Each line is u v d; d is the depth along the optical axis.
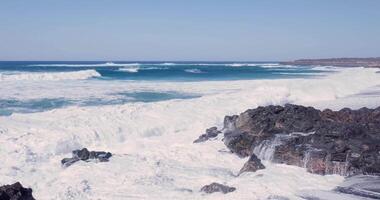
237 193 10.16
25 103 23.72
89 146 15.86
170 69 74.00
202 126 19.33
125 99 27.02
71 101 25.08
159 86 35.84
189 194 10.42
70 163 13.15
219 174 12.37
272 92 29.12
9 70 57.22
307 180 11.26
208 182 11.48
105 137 16.89
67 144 15.38
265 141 14.02
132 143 16.36
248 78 51.84
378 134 13.79
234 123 16.94
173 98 28.25
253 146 14.38
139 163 13.27
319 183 11.01
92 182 11.41
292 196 9.95
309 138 13.62
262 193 10.15
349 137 13.39
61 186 11.05
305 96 28.94
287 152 13.11
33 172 12.43
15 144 14.61
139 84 37.44
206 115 21.27
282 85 32.94
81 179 11.59
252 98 26.45
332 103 25.61
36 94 27.39
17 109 21.83
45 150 14.59
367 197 9.91
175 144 16.22
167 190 10.77
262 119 15.66
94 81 39.44
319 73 63.69
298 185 10.80
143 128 18.23
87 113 19.70
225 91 32.59
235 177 12.01
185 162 13.66
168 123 19.28
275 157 13.24
